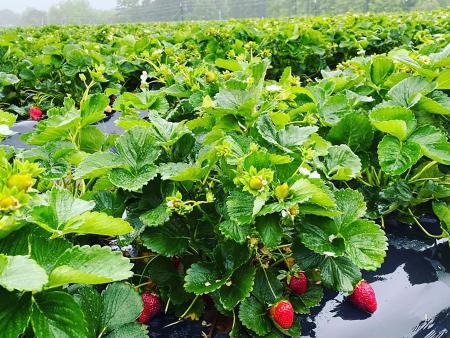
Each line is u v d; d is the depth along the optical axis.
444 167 0.62
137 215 0.43
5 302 0.28
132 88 1.26
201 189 0.44
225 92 0.48
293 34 1.47
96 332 0.34
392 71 0.68
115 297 0.36
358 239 0.42
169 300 0.44
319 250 0.40
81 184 0.52
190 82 0.72
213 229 0.44
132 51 1.23
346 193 0.45
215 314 0.45
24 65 1.22
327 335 0.45
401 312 0.48
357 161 0.50
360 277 0.42
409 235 0.59
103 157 0.42
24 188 0.30
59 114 0.60
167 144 0.43
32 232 0.31
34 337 0.30
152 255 0.47
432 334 0.45
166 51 1.01
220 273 0.41
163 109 0.65
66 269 0.27
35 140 0.52
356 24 1.92
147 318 0.44
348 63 0.86
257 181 0.36
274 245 0.37
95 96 0.52
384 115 0.54
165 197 0.42
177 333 0.44
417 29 1.86
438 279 0.52
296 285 0.45
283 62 1.52
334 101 0.60
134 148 0.42
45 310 0.29
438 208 0.53
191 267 0.41
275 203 0.37
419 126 0.53
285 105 0.55
